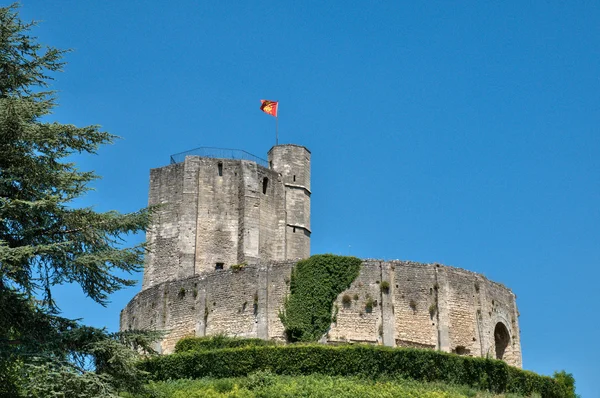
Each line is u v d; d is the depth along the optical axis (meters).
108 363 39.31
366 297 70.56
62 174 40.53
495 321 75.81
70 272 39.69
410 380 63.19
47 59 42.75
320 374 63.25
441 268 72.75
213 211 84.56
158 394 46.75
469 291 73.94
